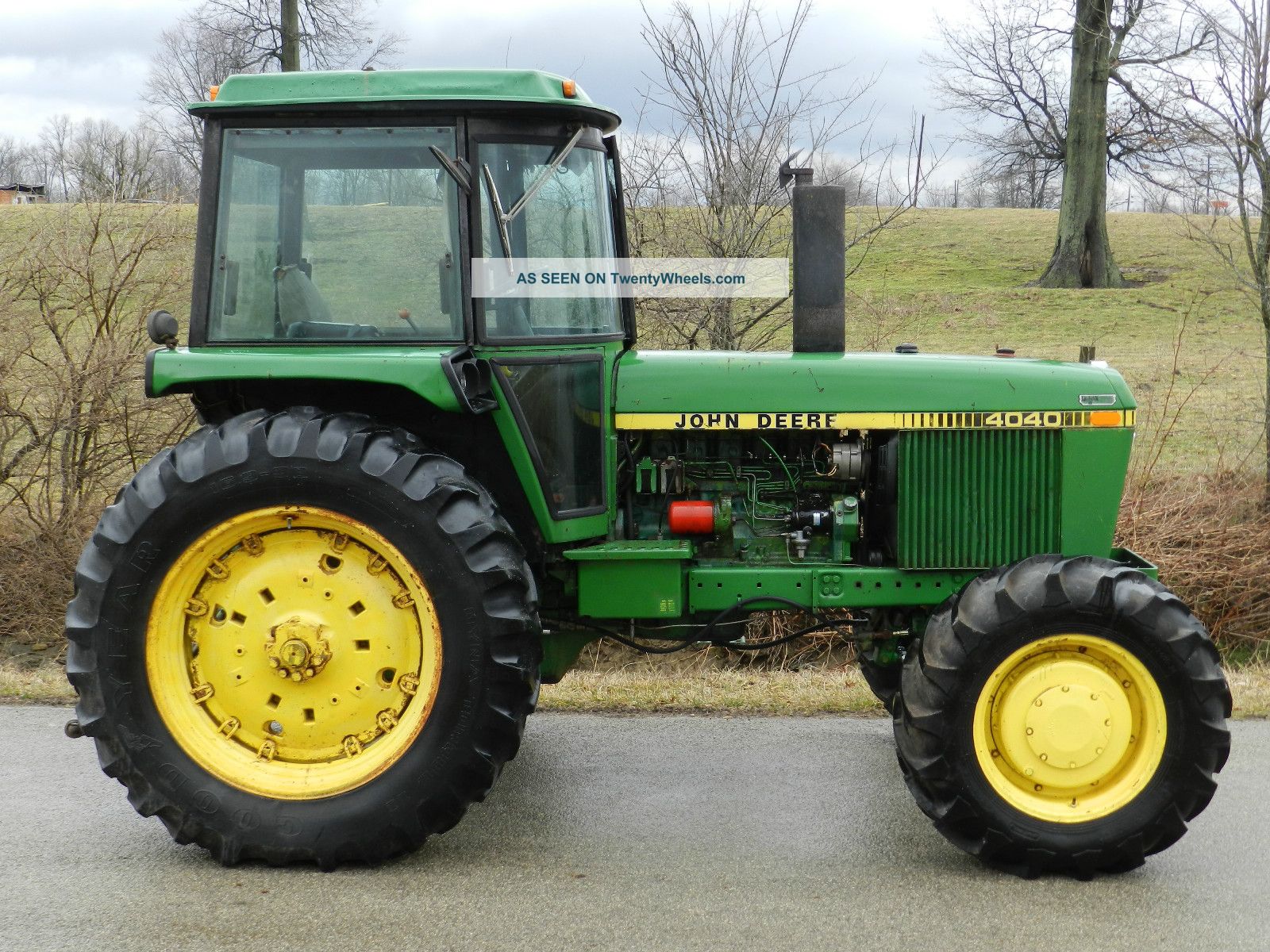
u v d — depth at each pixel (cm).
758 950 310
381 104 369
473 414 377
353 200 376
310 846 356
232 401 400
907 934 320
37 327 761
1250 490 780
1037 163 2453
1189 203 898
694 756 474
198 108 373
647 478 426
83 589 361
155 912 332
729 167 826
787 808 416
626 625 430
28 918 329
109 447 762
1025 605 355
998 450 405
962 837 362
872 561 421
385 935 318
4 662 670
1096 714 359
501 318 380
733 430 419
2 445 748
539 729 510
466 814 409
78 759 465
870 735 502
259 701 370
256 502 356
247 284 380
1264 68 782
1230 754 478
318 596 366
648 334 842
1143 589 358
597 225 400
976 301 1842
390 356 359
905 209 909
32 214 798
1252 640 709
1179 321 1727
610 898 341
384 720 367
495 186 376
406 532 352
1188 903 341
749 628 679
